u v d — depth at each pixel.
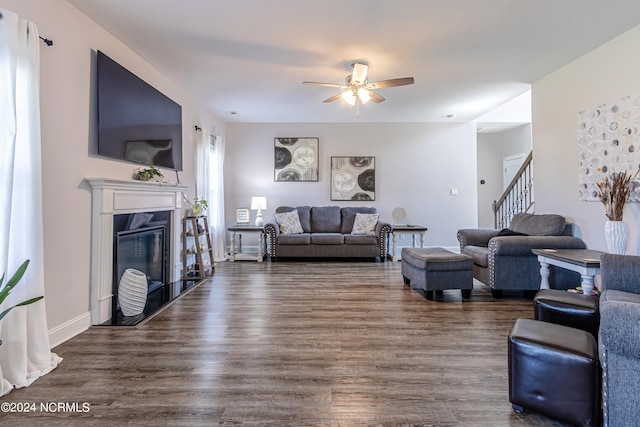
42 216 2.16
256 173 6.30
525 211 5.27
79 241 2.51
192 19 2.63
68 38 2.39
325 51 3.19
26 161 1.91
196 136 4.71
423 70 3.66
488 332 2.53
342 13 2.54
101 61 2.68
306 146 6.28
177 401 1.64
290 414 1.54
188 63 3.47
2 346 1.78
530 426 1.46
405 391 1.73
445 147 6.28
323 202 6.32
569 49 3.15
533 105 4.05
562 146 3.59
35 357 1.91
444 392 1.73
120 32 2.83
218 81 4.01
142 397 1.68
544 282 3.08
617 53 2.92
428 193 6.29
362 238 5.47
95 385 1.79
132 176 3.17
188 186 4.29
